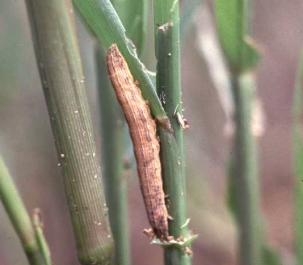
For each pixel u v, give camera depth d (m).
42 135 0.30
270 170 0.37
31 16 0.11
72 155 0.12
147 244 0.39
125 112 0.13
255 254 0.17
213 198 0.31
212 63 0.16
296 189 0.15
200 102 0.29
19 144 0.30
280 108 0.36
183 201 0.13
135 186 0.38
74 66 0.12
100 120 0.17
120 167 0.17
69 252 0.33
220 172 0.31
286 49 0.36
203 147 0.31
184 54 0.26
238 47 0.15
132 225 0.39
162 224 0.13
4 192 0.13
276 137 0.36
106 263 0.13
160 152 0.13
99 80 0.16
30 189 0.31
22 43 0.27
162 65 0.13
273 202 0.36
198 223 0.31
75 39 0.12
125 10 0.14
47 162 0.31
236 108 0.16
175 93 0.13
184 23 0.15
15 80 0.28
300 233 0.15
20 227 0.13
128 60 0.13
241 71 0.15
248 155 0.16
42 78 0.12
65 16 0.12
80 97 0.12
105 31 0.12
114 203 0.17
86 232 0.12
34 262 0.13
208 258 0.32
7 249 0.28
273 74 0.36
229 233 0.31
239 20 0.15
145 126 0.13
